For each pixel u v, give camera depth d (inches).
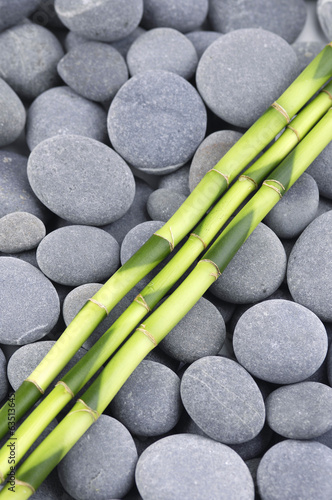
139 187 34.6
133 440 30.3
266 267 32.0
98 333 31.7
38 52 35.2
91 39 35.4
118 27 34.9
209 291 32.7
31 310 31.4
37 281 31.7
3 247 32.4
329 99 33.1
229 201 32.0
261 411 30.1
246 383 30.3
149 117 33.5
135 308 30.9
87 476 29.7
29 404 30.1
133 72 35.1
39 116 34.6
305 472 29.5
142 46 35.1
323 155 33.6
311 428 29.8
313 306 31.7
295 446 29.9
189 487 29.1
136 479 29.6
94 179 32.7
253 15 36.5
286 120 32.7
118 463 29.8
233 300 32.2
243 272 31.9
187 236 32.9
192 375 30.3
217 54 34.0
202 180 32.3
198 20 36.5
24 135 35.5
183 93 33.8
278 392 30.6
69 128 34.4
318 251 31.8
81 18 34.5
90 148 33.0
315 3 37.6
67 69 34.5
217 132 34.0
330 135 32.5
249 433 30.0
